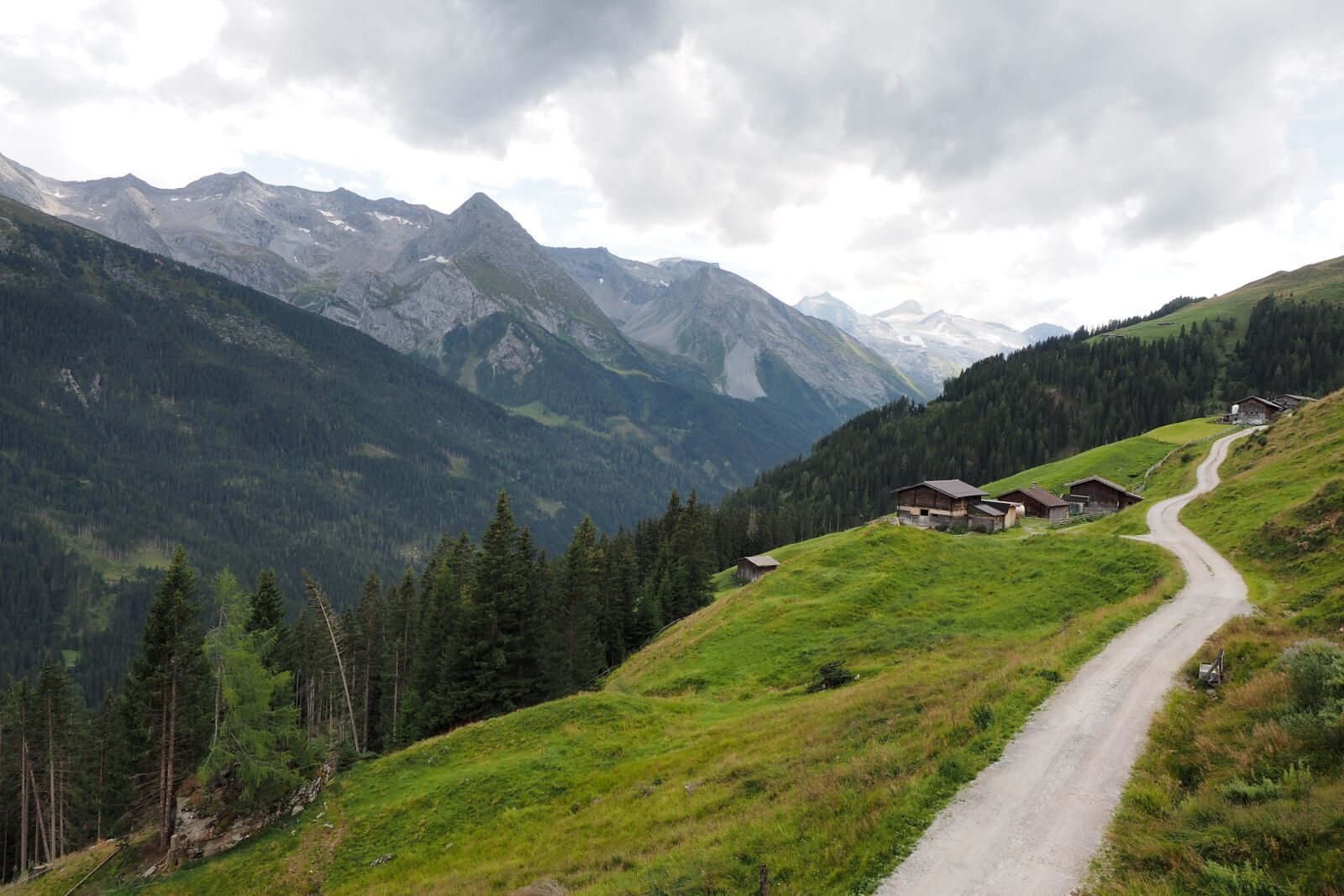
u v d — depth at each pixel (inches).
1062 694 944.9
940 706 1003.9
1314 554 1520.7
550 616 2719.0
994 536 3284.9
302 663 3100.4
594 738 1501.0
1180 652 1091.9
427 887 1069.1
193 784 1573.6
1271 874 457.4
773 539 5866.1
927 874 567.2
